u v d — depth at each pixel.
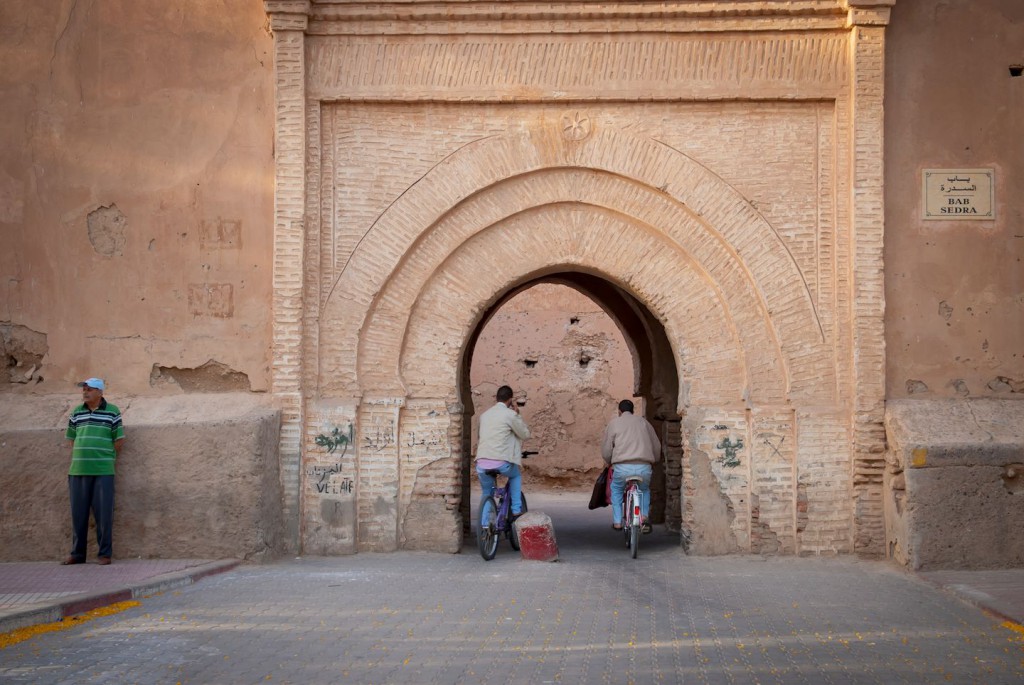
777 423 11.26
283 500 11.09
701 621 7.89
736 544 11.27
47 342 11.30
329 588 9.16
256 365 11.28
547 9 11.28
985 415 10.91
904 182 11.29
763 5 11.22
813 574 10.16
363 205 11.44
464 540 13.00
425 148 11.48
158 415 10.91
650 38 11.39
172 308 11.35
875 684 6.21
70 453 10.57
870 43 11.19
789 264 11.32
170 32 11.49
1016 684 6.23
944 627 7.80
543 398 21.17
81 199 11.40
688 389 11.44
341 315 11.35
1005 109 11.33
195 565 10.07
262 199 11.38
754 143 11.41
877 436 11.04
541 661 6.64
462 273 11.58
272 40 11.41
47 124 11.44
